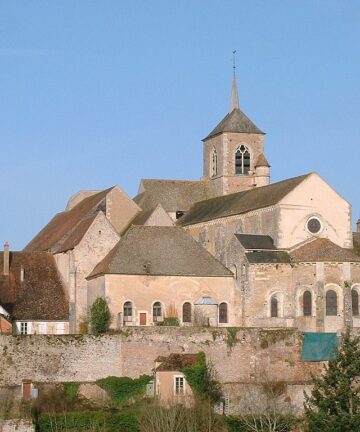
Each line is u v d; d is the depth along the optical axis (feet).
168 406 350.84
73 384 371.97
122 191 505.25
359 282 441.27
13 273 451.53
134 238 438.81
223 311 437.58
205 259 440.86
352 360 350.23
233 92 611.88
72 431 338.13
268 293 440.86
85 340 379.96
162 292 428.15
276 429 350.64
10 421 331.16
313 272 438.81
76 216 510.58
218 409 370.73
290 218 454.81
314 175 461.37
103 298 420.36
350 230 465.06
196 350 387.75
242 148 591.78
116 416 345.92
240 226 479.82
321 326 433.89
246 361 390.21
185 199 567.18
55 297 446.60
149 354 384.47
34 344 375.25
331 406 341.41
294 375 391.45
